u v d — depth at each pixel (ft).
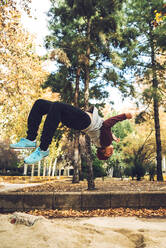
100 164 74.38
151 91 55.57
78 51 41.86
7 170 135.44
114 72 44.39
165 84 57.77
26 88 44.62
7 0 34.91
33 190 36.45
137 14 60.18
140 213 26.96
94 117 9.64
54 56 45.19
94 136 9.91
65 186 42.93
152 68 56.90
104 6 43.34
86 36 45.44
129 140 86.94
